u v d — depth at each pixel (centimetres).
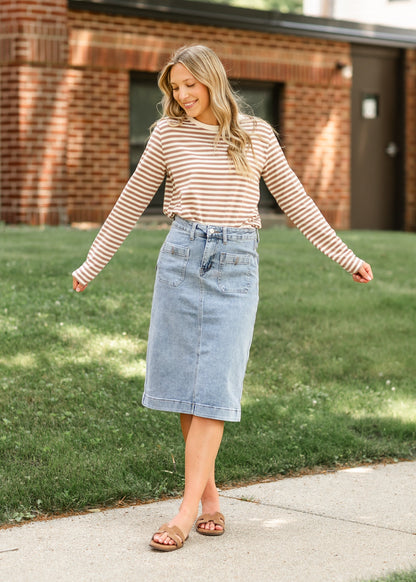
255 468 478
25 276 844
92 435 502
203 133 373
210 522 387
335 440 523
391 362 686
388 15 2175
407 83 1759
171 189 382
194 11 1436
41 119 1338
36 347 641
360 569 346
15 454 467
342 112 1672
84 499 417
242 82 1557
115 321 721
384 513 418
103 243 389
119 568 345
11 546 366
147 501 430
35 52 1321
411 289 912
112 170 1426
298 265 1002
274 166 384
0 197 1353
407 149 1773
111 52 1391
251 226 379
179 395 374
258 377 636
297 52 1595
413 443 538
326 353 696
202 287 372
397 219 1794
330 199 1672
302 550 367
